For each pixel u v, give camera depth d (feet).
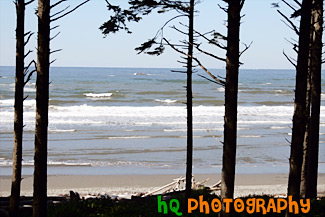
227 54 26.03
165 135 117.29
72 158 89.35
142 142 107.65
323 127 136.05
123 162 86.74
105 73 538.88
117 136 114.83
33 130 118.21
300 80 26.37
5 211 35.70
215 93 255.50
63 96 224.12
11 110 162.50
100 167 82.12
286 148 102.58
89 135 115.34
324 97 243.81
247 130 127.13
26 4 28.94
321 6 34.68
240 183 71.26
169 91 256.93
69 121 136.15
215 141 109.40
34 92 235.81
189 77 35.60
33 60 27.20
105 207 40.11
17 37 29.04
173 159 90.27
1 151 93.76
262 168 83.25
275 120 146.61
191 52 34.60
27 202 41.29
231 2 25.59
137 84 317.22
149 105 196.34
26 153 91.35
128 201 46.16
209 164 85.71
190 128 36.68
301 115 26.78
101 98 220.84
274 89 286.25
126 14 32.30
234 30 25.70
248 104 206.39
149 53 34.71
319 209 35.14
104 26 32.89
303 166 42.16
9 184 68.64
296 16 28.40
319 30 35.99
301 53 26.09
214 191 58.23
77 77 412.57
